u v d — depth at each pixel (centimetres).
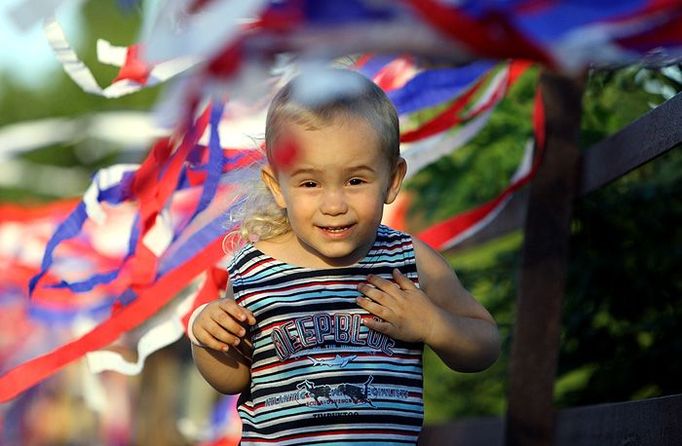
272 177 372
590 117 650
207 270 478
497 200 587
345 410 363
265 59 173
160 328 479
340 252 356
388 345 371
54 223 733
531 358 579
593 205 621
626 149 513
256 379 378
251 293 379
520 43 167
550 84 585
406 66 490
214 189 404
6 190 1623
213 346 372
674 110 450
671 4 176
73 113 1797
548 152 584
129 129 1074
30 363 468
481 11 167
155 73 381
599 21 174
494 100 566
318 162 347
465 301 401
